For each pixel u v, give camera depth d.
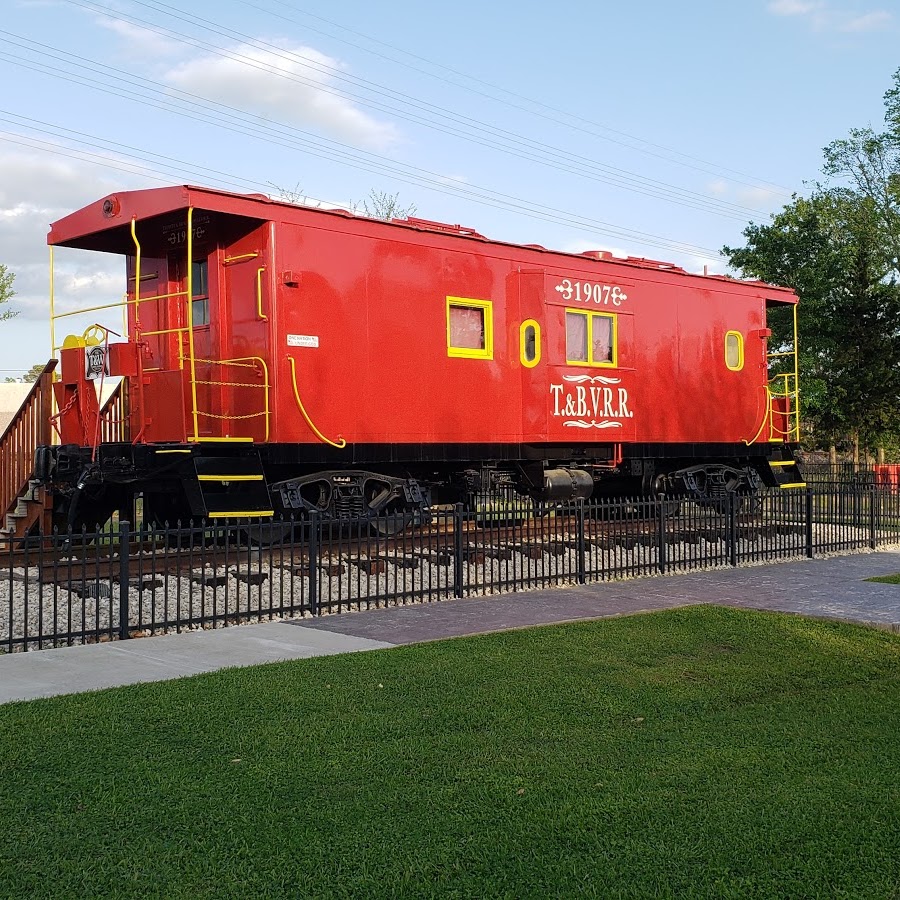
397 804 4.54
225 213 11.31
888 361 32.59
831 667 7.34
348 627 8.79
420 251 13.05
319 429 11.95
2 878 3.80
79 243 12.95
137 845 4.09
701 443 16.84
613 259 15.50
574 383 14.67
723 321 17.39
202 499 10.92
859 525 15.84
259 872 3.87
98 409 11.67
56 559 7.95
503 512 11.09
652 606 9.93
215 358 12.16
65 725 5.62
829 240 34.47
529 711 6.05
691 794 4.68
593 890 3.73
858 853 4.05
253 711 5.96
